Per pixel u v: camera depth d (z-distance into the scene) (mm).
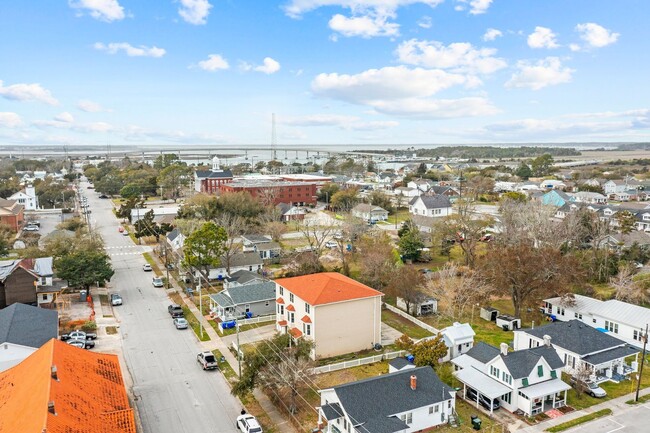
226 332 56656
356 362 48250
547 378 41062
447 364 46469
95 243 83375
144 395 42312
